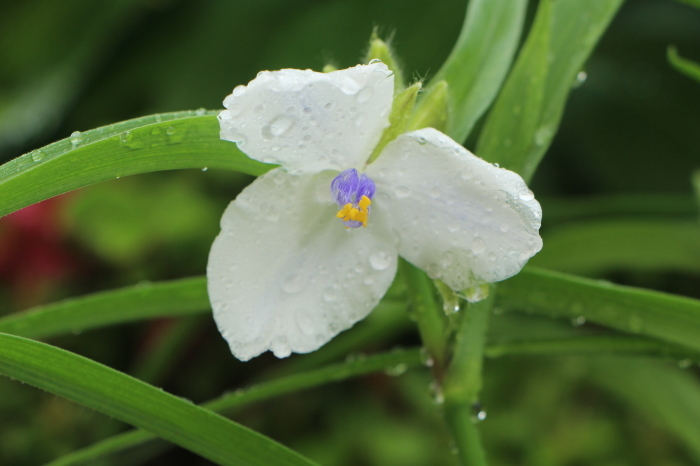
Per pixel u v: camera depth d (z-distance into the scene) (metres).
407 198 0.29
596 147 0.61
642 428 0.51
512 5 0.31
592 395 0.54
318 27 0.59
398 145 0.28
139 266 0.58
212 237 0.58
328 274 0.29
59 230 0.56
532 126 0.31
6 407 0.54
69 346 0.56
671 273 0.56
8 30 0.66
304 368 0.42
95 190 0.57
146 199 0.58
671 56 0.32
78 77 0.62
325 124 0.28
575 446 0.50
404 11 0.58
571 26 0.32
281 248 0.29
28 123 0.61
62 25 0.65
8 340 0.28
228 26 0.62
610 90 0.63
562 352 0.31
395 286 0.31
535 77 0.31
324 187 0.29
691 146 0.59
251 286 0.29
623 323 0.30
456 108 0.31
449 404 0.30
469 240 0.28
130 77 0.64
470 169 0.28
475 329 0.30
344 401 0.55
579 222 0.52
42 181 0.28
